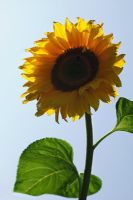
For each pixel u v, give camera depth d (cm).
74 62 113
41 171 109
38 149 110
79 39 116
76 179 109
